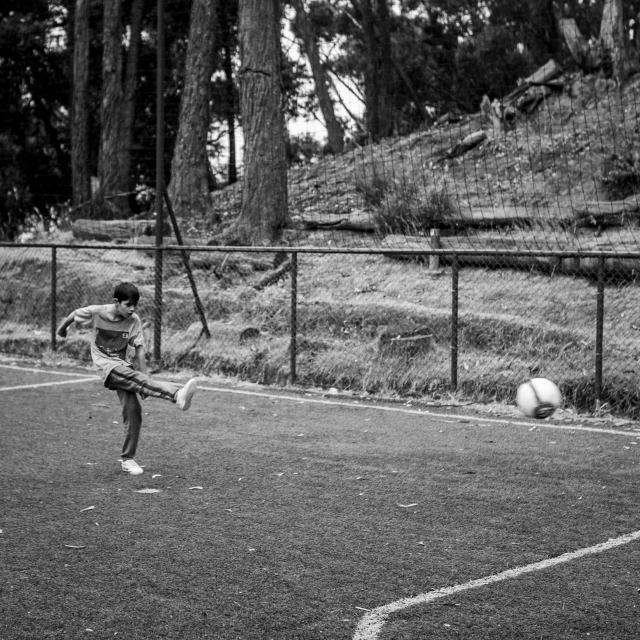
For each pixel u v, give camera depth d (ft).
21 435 27.68
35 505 19.98
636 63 67.92
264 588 14.80
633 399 31.78
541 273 42.55
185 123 64.18
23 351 47.57
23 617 13.50
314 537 17.71
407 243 47.44
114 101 76.23
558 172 54.65
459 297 42.04
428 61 112.47
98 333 23.31
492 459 24.86
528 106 68.64
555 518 19.13
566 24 69.56
